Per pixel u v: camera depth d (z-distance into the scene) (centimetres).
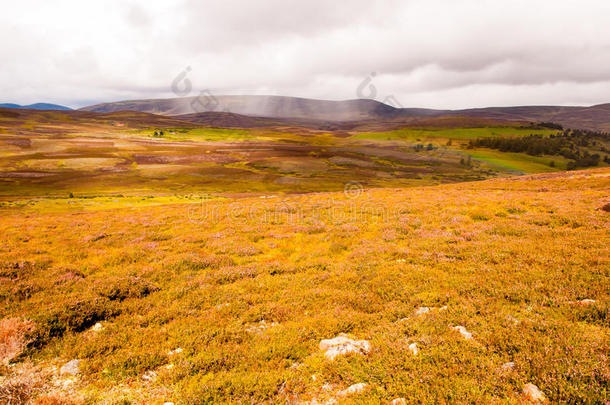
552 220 1563
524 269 954
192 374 620
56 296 950
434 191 3659
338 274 1157
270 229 1994
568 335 583
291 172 15300
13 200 7794
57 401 529
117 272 1205
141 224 2259
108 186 10931
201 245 1658
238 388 560
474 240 1374
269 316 859
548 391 468
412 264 1167
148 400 550
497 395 488
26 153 15612
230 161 16900
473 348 602
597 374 471
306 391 559
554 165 19888
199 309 924
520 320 677
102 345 707
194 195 9312
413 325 716
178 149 19562
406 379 539
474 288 884
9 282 1063
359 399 516
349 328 771
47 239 1797
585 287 789
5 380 580
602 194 2264
